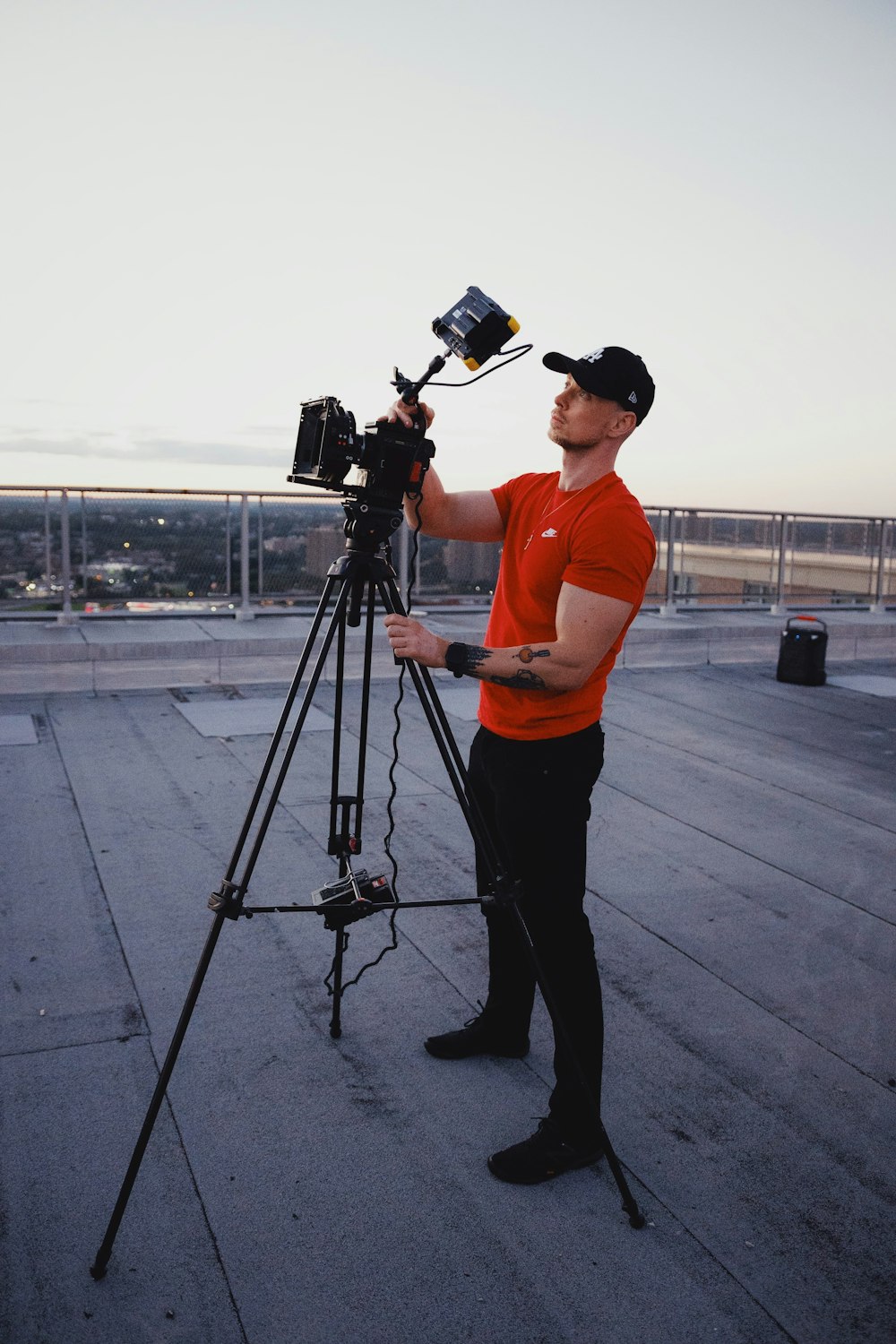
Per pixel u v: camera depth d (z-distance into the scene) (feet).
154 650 22.67
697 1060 8.16
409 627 6.02
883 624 32.42
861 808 15.69
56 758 16.66
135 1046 8.01
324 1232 5.90
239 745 17.87
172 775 15.92
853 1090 7.78
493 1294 5.44
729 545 34.06
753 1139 7.07
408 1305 5.34
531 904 6.64
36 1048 7.91
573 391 6.20
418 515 7.13
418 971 9.57
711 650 29.96
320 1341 5.05
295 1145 6.77
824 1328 5.28
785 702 24.32
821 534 35.24
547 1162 6.50
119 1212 5.41
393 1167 6.57
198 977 5.69
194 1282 5.45
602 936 10.61
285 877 11.83
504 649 6.00
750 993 9.41
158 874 11.77
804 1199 6.41
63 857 12.24
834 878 12.59
